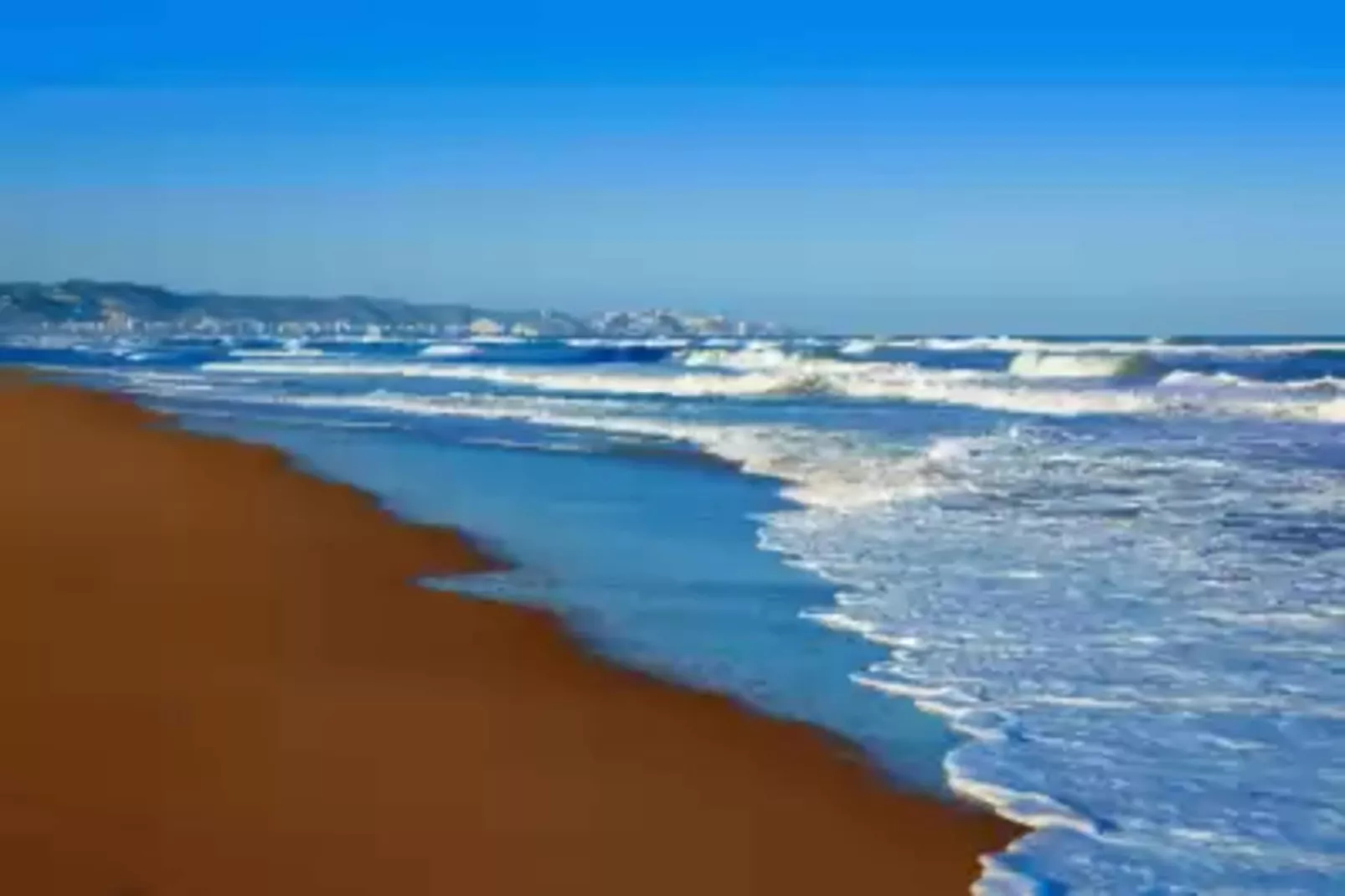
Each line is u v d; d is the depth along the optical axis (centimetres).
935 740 595
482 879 435
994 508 1301
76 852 441
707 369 4594
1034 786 536
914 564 1021
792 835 484
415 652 738
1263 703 648
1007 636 787
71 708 604
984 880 446
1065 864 460
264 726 589
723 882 441
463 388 3866
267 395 3431
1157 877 450
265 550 1056
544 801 510
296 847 453
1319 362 4291
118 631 759
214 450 1841
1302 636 780
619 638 785
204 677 666
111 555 1011
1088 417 2539
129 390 3709
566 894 426
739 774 549
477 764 551
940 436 2072
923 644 772
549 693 663
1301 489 1420
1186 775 548
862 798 522
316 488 1455
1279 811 509
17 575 919
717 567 1012
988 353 5550
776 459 1723
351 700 636
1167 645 764
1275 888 441
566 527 1213
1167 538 1127
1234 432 2142
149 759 538
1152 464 1650
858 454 1788
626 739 591
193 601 851
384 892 421
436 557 1049
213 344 11956
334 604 862
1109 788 534
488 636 780
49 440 1947
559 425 2394
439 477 1600
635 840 475
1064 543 1104
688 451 1894
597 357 6719
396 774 534
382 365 6044
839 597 900
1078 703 652
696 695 664
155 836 458
